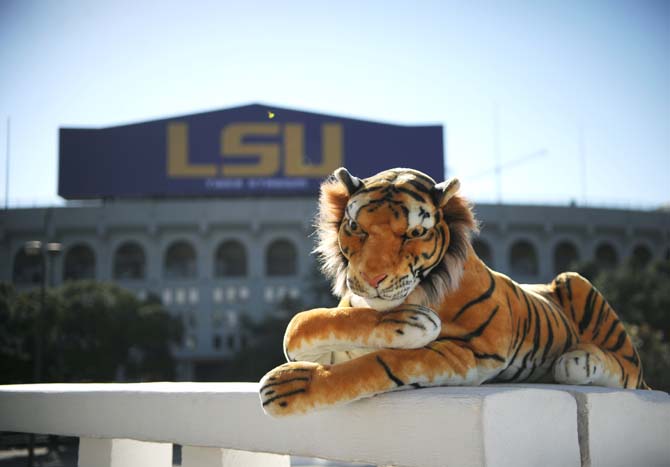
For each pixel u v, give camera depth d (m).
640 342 27.66
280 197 64.69
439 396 2.79
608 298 42.34
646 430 3.34
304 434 3.30
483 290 3.51
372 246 3.17
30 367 34.69
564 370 3.72
